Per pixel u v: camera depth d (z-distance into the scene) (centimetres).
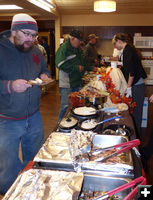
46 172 92
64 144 115
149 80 668
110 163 99
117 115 169
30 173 92
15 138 159
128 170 95
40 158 103
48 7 560
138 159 112
